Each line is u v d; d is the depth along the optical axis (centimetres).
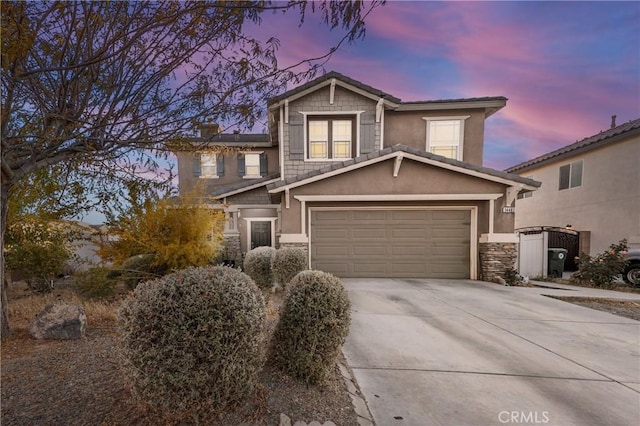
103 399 238
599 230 1173
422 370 342
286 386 273
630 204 1064
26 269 670
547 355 386
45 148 362
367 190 905
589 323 514
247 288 237
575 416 264
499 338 443
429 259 933
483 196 885
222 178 1466
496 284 842
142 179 490
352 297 677
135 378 199
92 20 269
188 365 198
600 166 1173
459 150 1160
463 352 392
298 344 287
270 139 1387
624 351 402
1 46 216
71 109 326
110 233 682
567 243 1255
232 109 332
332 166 889
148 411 217
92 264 709
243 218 1341
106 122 334
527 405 278
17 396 242
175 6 253
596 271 851
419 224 934
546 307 609
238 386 220
